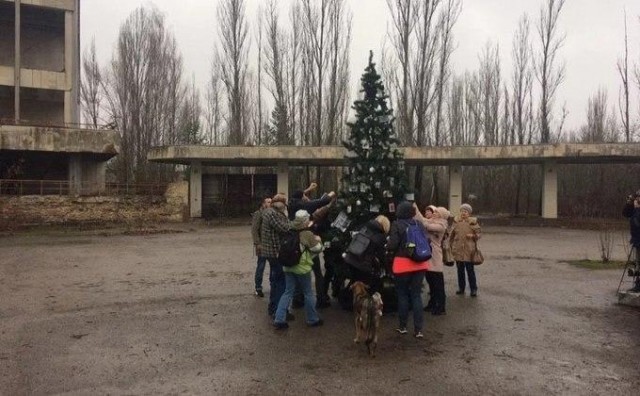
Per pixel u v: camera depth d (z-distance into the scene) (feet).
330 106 104.63
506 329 23.47
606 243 52.13
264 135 118.01
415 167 99.60
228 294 30.91
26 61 109.50
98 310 26.91
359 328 20.71
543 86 111.45
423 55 98.27
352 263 23.48
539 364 18.89
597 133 126.72
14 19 107.86
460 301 29.01
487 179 124.98
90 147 85.51
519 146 79.36
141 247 54.85
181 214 85.40
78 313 26.27
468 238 29.84
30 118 109.50
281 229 23.39
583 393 16.25
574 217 95.81
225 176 91.20
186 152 80.23
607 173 100.37
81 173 91.97
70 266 41.81
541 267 40.93
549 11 110.42
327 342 21.44
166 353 20.04
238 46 109.29
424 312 26.55
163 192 88.79
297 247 22.79
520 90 117.29
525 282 34.55
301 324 24.16
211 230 74.08
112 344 21.17
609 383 17.08
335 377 17.54
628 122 108.58
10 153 88.43
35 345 21.02
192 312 26.50
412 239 21.93
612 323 24.52
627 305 27.86
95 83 128.26
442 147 81.05
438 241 26.11
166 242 59.57
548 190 84.89
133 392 16.24
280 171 89.81
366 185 26.43
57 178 96.63
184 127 120.67
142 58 114.83
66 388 16.53
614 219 90.99
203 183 90.12
